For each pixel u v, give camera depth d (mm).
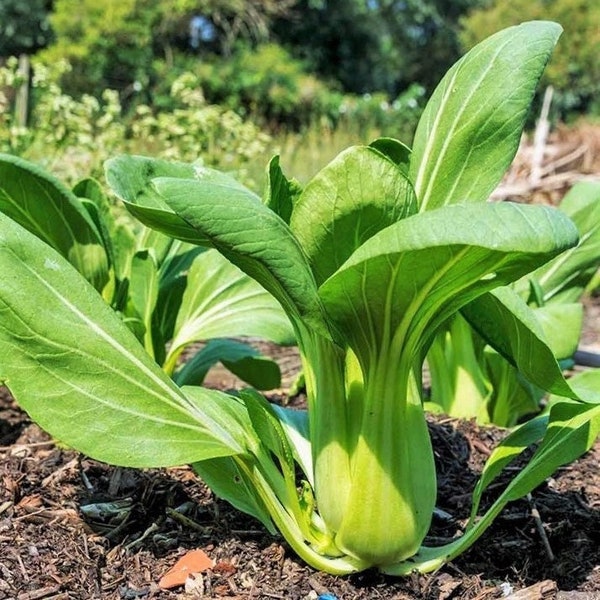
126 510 1984
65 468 2264
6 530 1880
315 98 15875
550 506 2074
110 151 3980
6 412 2875
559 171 8141
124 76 15734
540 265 1361
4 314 1524
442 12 28375
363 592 1640
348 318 1467
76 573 1704
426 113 1925
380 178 1417
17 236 1589
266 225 1350
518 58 1790
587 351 4074
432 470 1615
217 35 19453
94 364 1593
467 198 1793
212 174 1927
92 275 2504
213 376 3594
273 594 1637
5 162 2182
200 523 1945
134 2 15750
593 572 1758
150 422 1602
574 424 1682
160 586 1676
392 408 1531
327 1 22594
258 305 2652
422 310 1468
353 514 1579
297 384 3033
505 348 1774
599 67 19609
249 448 1739
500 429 2645
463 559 1814
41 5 18750
